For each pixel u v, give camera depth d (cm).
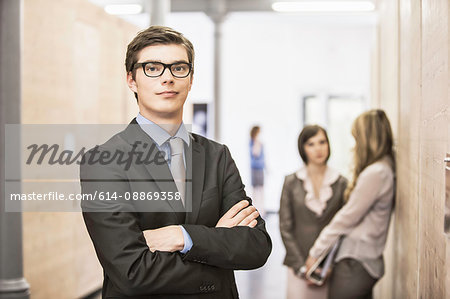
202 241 186
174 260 185
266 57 1238
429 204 228
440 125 202
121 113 664
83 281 587
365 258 356
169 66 191
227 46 1247
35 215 491
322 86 1227
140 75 193
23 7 447
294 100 1233
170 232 187
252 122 1243
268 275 704
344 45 1220
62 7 530
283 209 404
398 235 355
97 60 600
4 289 413
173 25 1252
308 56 1229
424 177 244
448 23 184
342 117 1227
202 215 195
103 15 615
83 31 571
